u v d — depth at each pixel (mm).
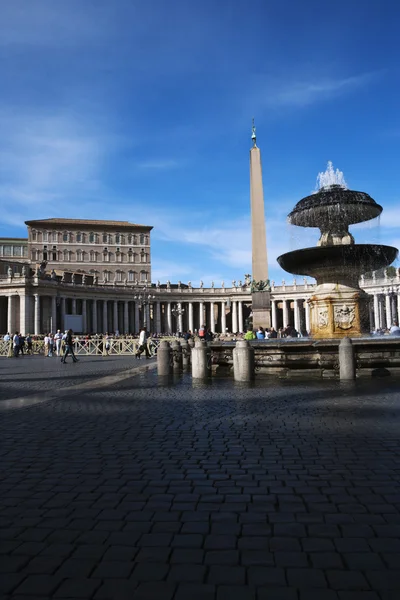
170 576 3098
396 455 5754
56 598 2869
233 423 7840
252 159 30094
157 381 14695
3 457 5996
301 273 18344
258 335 28250
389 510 4117
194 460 5742
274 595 2871
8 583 3037
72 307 81125
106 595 2893
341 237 17719
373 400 9805
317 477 5020
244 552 3400
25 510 4246
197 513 4117
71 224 104062
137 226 108938
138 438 6926
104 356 36562
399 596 2848
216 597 2857
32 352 43438
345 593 2883
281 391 11500
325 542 3539
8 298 74688
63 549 3488
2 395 12078
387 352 14430
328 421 7789
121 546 3520
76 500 4477
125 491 4703
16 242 103250
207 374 15328
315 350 14727
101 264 106000
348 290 17422
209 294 90438
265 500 4395
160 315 92375
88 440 6844
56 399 11070
